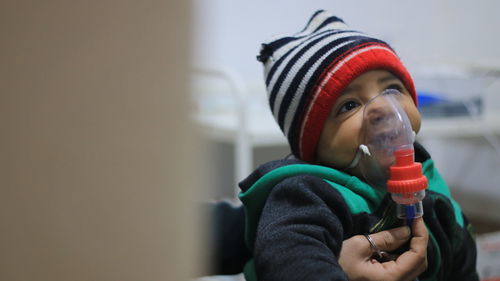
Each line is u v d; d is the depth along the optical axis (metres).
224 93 1.79
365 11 2.20
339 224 0.60
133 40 0.26
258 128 1.43
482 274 1.46
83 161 0.26
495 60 2.10
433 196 0.70
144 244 0.27
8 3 0.24
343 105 0.66
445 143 2.34
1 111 0.24
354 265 0.59
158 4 0.26
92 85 0.26
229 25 2.03
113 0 0.25
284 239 0.56
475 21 2.19
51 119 0.25
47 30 0.25
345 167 0.67
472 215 2.22
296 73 0.69
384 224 0.64
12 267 0.25
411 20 2.28
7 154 0.25
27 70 0.25
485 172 2.16
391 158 0.61
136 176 0.26
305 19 2.13
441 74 1.78
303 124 0.68
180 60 0.27
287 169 0.65
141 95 0.26
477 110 1.80
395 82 0.69
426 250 0.63
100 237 0.26
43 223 0.25
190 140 0.27
